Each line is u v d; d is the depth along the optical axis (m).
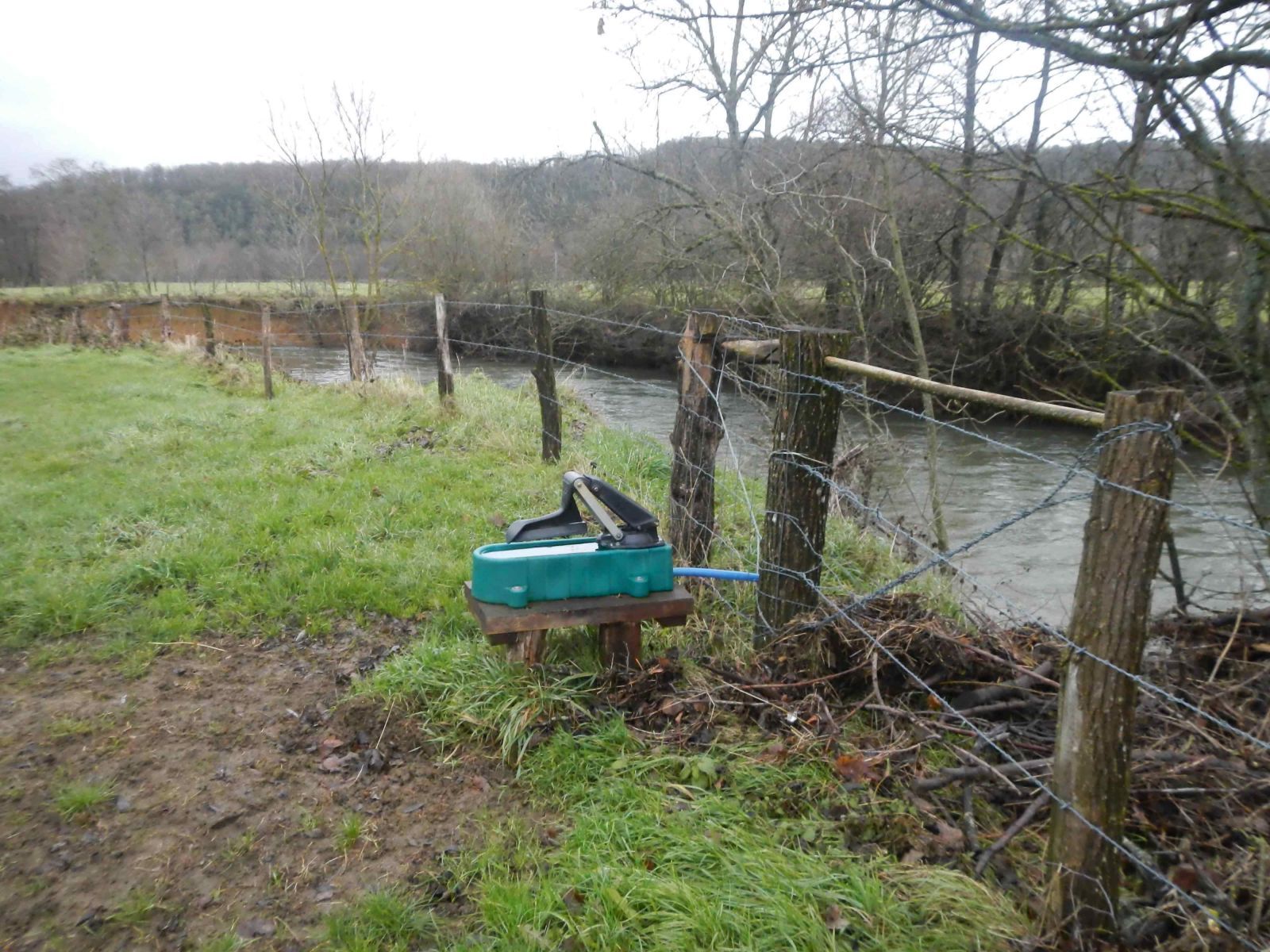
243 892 2.83
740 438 10.38
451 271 26.91
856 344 11.38
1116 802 2.42
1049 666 3.88
